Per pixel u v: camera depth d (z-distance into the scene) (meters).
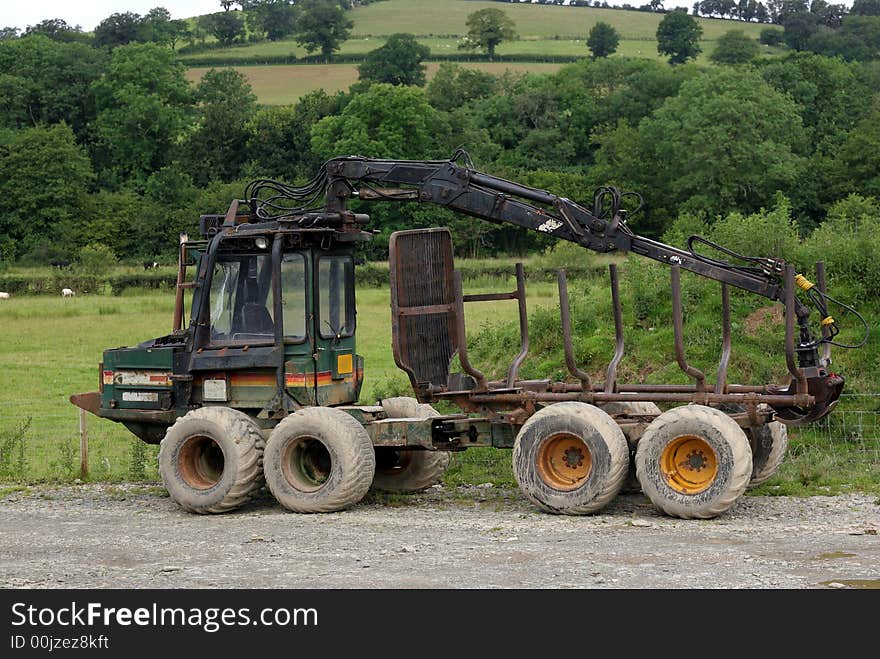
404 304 13.11
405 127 88.62
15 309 44.31
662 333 18.58
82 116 117.19
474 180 13.98
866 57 147.25
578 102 107.56
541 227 13.71
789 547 10.27
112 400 14.61
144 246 88.56
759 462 13.41
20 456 16.72
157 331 37.50
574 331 19.36
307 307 13.52
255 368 13.70
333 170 14.42
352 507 13.38
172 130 107.56
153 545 11.18
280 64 156.00
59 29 169.75
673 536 10.95
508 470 15.90
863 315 18.14
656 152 87.44
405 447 13.45
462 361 13.17
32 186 91.75
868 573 9.17
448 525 11.92
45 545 11.33
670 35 154.00
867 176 83.19
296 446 13.18
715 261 13.12
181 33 184.50
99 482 15.85
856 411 16.59
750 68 98.69
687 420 12.02
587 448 12.36
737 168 81.38
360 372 14.43
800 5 198.00
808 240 20.00
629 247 13.33
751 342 18.09
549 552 10.26
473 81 117.94
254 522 12.49
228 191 92.06
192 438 13.39
